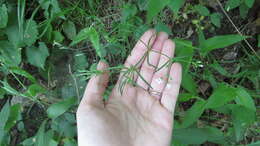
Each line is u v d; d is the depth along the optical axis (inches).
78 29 12.9
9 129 11.7
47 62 12.6
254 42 12.8
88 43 12.8
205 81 12.7
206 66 12.4
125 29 11.8
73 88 12.1
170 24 12.8
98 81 9.0
